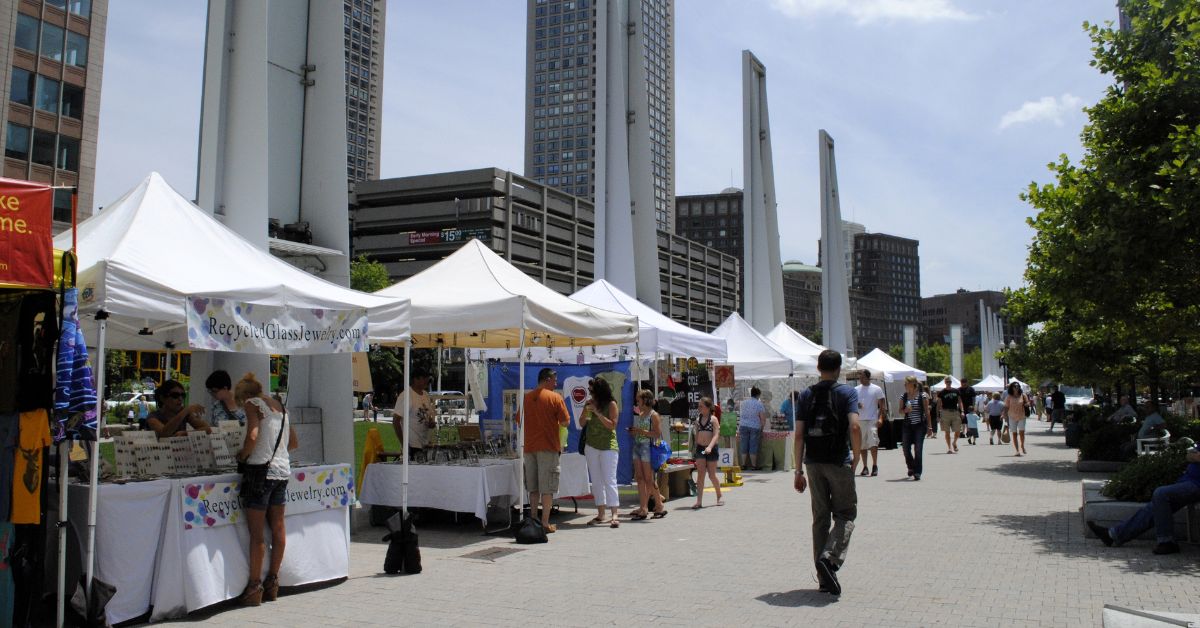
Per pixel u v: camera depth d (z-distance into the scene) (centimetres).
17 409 537
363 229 10450
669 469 1354
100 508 586
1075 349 2292
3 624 532
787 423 1948
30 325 542
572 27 15200
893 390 3075
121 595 590
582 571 789
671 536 1000
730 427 1623
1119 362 2241
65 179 5050
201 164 986
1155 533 910
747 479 1716
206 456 685
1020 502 1296
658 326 1465
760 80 2992
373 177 12912
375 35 13075
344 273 1114
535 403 1015
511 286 1103
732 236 15525
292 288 709
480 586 725
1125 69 1141
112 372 2481
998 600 656
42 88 4947
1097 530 918
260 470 668
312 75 1148
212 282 662
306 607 653
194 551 630
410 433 1096
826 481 689
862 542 936
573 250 10750
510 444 1159
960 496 1380
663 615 616
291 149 1129
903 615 609
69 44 5088
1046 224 1163
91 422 554
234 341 646
